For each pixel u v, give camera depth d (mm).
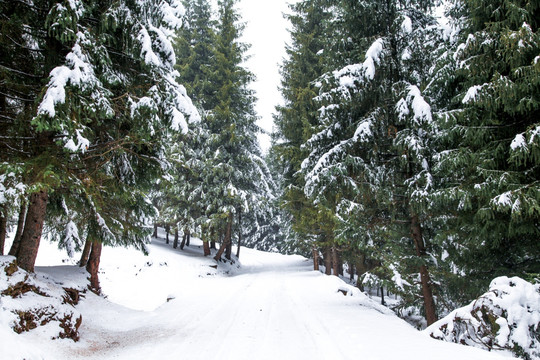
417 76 9578
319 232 19047
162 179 8141
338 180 9477
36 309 5082
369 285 9469
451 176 8344
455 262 8953
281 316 7684
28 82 6375
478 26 7707
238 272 25609
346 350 4891
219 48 23844
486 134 7191
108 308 8211
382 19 9953
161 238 30281
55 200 8055
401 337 5520
